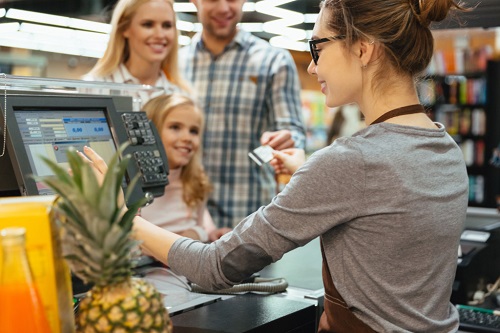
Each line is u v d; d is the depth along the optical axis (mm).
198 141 2502
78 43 3682
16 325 900
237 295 1649
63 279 1094
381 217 1245
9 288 905
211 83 3254
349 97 1381
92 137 1636
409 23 1296
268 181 3281
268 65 3199
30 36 3527
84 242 956
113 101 1760
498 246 2303
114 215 983
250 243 1304
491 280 2297
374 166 1241
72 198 934
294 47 6875
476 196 6172
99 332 989
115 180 954
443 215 1282
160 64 2850
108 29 3561
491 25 2146
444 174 1302
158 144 1815
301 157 2129
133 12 2611
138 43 2645
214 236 2488
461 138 6285
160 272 1871
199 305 1538
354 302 1298
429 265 1289
